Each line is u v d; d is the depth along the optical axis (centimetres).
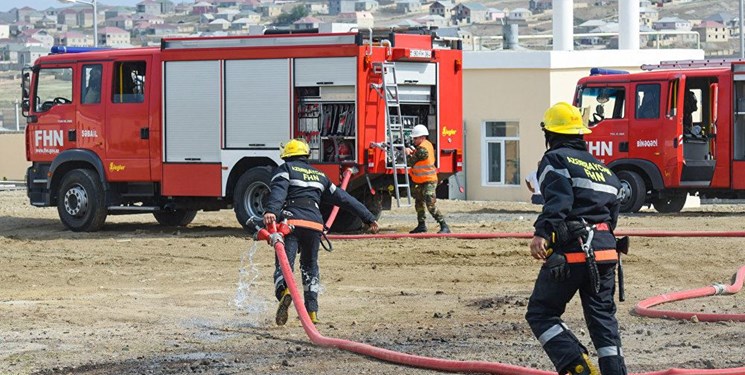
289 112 1880
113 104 2011
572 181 784
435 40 1967
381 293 1336
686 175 2306
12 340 1057
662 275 1462
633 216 2266
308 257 1126
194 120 1947
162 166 1972
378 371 913
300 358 969
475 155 3588
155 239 1895
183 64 1952
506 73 3512
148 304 1276
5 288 1418
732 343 1009
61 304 1275
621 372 777
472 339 1038
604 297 787
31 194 2114
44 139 2086
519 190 3512
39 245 1839
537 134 3466
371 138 1845
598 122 2358
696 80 2347
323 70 1855
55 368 941
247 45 1905
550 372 848
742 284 1330
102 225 2052
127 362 962
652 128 2298
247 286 1409
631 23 3991
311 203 1118
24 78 2105
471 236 1805
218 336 1077
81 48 2133
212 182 1934
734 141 2241
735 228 1961
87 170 2050
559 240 773
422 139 1859
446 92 1969
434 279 1441
